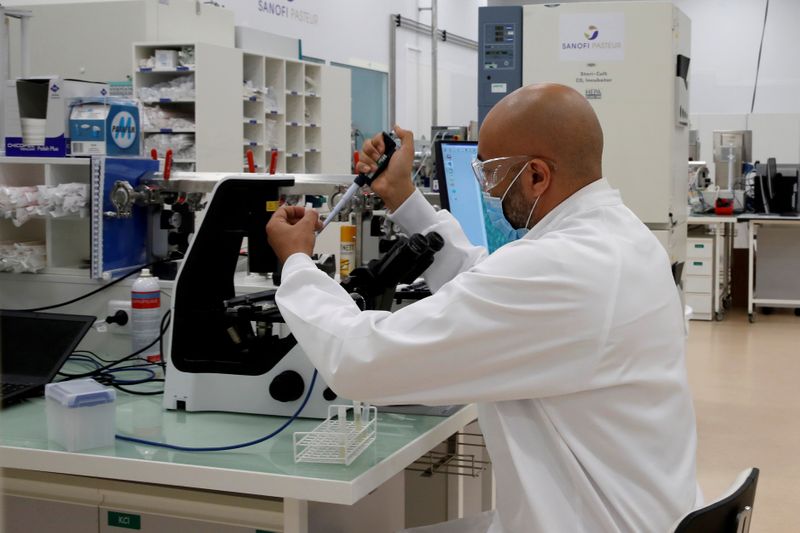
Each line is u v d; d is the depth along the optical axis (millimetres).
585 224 1342
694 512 1215
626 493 1274
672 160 3412
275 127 6809
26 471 1591
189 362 1729
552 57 3359
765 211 7488
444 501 2412
